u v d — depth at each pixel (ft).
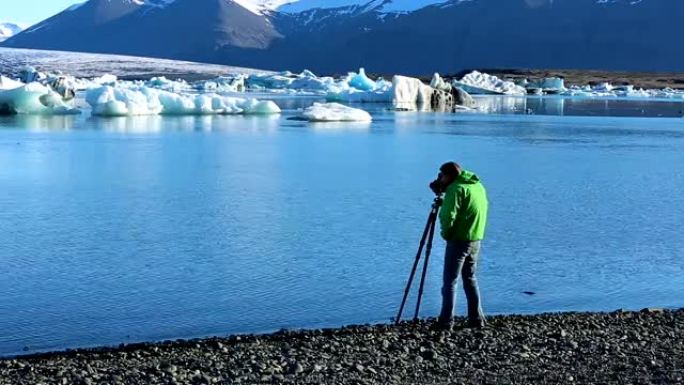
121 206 68.28
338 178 88.99
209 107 209.05
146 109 199.11
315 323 36.73
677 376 27.14
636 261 50.67
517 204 72.69
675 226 62.69
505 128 180.04
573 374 27.27
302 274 46.01
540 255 51.98
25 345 33.24
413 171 96.53
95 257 49.75
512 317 36.04
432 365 28.22
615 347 30.60
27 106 191.01
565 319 35.58
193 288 42.86
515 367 28.02
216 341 32.53
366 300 40.73
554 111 267.18
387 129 170.71
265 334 33.96
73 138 135.85
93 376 27.14
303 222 61.87
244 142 133.49
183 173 91.50
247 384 26.07
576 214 67.62
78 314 37.99
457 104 295.69
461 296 41.27
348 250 52.37
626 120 217.36
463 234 31.91
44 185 80.33
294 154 115.24
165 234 56.90
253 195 75.41
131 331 35.40
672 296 42.63
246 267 47.65
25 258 49.26
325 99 321.52
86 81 383.65
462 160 110.42
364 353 29.76
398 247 53.42
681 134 166.50
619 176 94.73
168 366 28.12
